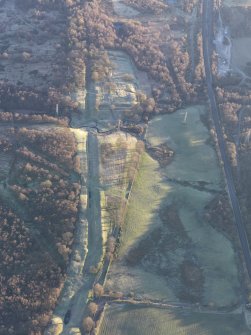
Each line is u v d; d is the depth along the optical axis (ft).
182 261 481.46
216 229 506.48
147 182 541.75
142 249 486.79
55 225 491.31
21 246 478.18
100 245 485.15
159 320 440.45
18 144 558.15
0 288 454.40
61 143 552.41
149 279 466.70
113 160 551.18
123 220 504.43
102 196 520.01
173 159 568.41
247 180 545.85
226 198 529.45
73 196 512.63
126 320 439.63
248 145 577.43
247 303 454.81
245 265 480.64
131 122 597.11
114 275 467.93
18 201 511.81
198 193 536.01
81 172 536.83
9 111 596.70
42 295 449.06
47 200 508.12
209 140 585.63
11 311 442.09
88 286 460.55
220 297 458.09
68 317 441.68
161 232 501.56
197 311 448.65
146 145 578.25
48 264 467.11
